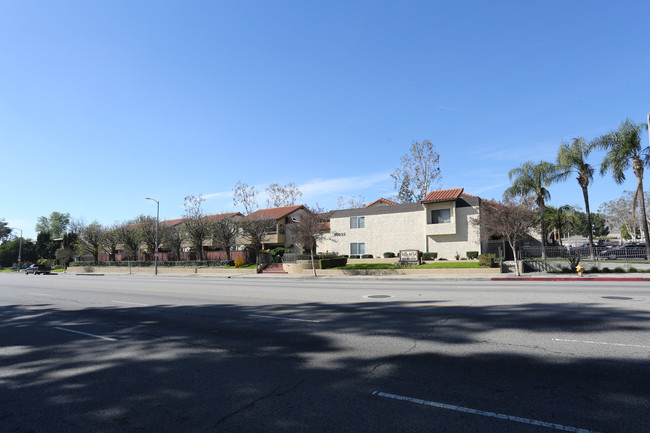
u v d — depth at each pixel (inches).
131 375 223.8
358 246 1615.4
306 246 1268.5
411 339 280.7
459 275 968.9
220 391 192.7
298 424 153.3
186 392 193.3
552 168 1208.2
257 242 1707.7
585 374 196.2
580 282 721.6
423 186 2003.0
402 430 144.9
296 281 1000.9
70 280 1244.5
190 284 935.7
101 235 2172.7
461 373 204.4
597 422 146.1
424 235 1478.8
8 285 1078.4
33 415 173.5
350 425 150.6
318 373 213.8
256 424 154.7
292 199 2427.4
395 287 710.5
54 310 511.5
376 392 182.7
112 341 312.7
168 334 330.6
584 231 3732.8
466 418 152.7
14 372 239.0
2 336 351.3
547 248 1027.3
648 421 145.6
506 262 1050.7
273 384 199.3
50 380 220.8
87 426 160.6
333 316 389.4
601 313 351.9
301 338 297.9
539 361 219.3
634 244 1449.3
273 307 470.0
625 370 200.1
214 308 478.0
